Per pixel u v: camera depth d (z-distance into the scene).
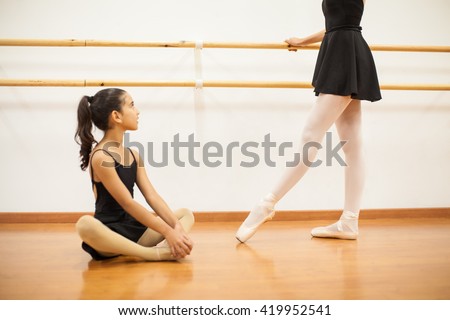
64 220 3.61
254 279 2.07
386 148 3.80
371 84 2.79
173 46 3.43
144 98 3.62
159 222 2.38
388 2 3.76
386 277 2.10
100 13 3.60
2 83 3.31
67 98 3.59
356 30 2.77
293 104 3.71
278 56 3.69
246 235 2.88
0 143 3.57
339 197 3.77
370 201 3.80
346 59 2.71
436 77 3.79
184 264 2.35
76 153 3.62
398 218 3.80
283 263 2.36
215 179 3.69
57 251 2.63
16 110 3.57
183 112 3.65
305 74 3.71
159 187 3.66
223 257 2.50
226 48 3.64
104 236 2.25
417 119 3.80
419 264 2.33
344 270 2.22
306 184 3.75
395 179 3.81
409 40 3.79
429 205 3.81
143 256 2.36
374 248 2.71
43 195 3.61
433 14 3.79
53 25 3.57
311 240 2.96
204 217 3.67
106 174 2.32
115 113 2.45
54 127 3.60
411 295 1.85
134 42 3.40
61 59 3.58
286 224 3.57
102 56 3.60
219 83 3.44
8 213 3.59
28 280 2.06
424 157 3.82
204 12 3.65
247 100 3.68
